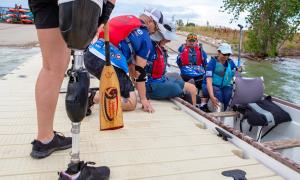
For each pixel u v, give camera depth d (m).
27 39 14.51
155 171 1.97
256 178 1.94
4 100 3.45
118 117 2.57
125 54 3.16
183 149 2.34
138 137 2.54
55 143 2.04
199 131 2.78
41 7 1.71
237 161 2.18
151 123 2.95
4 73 7.02
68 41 1.39
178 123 2.99
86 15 1.33
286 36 17.70
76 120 1.49
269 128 3.84
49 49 1.75
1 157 2.01
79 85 1.44
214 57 4.43
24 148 2.16
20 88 4.08
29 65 6.14
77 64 1.48
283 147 2.54
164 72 3.90
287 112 3.75
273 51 17.41
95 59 3.03
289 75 10.63
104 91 2.46
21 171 1.85
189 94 4.10
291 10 16.67
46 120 1.94
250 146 2.32
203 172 1.98
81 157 2.10
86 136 2.49
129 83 3.18
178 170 2.00
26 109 3.12
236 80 3.78
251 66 12.67
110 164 2.03
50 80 1.83
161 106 3.62
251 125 3.54
